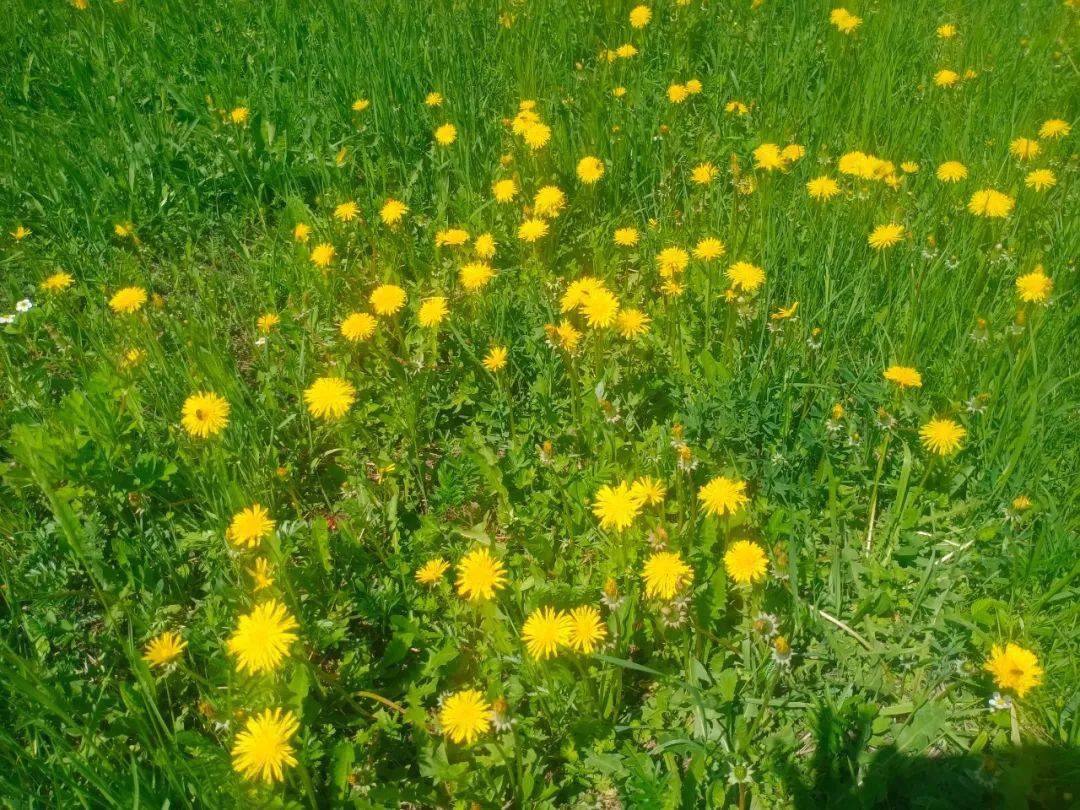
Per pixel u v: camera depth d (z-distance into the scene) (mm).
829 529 2541
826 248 3316
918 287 3008
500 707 1892
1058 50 4934
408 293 3529
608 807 2102
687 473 2518
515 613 2400
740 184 3682
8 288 3584
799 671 2260
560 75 4797
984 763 1902
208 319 3324
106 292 3525
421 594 2510
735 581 2354
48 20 5617
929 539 2502
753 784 2004
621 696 2234
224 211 4223
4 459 2977
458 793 2027
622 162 4125
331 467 2953
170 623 2441
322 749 2137
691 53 5059
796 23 5137
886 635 2324
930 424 2506
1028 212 3555
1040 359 2832
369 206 3959
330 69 4656
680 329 3041
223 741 2057
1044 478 2557
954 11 5477
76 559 2557
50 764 1939
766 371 2980
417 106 4523
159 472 2756
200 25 5422
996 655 2010
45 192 4039
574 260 3615
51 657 2395
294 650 2072
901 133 4195
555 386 3105
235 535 2250
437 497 2768
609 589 2094
